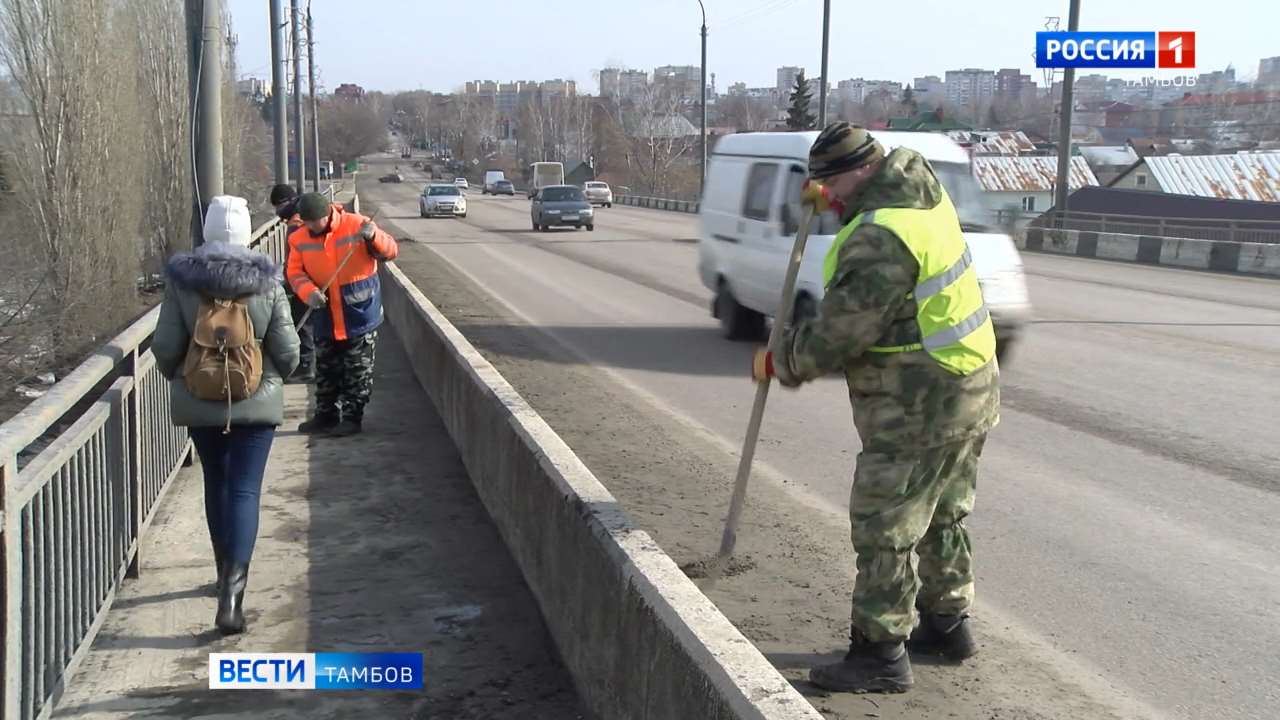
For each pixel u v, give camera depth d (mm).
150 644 4965
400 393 10320
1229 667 4598
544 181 84938
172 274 4957
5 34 20656
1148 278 22031
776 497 7098
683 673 3363
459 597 5500
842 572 5680
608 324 15594
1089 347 12984
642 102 117875
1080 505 6867
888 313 3799
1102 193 49438
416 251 29766
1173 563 5848
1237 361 12031
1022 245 30672
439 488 7277
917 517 3994
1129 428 8906
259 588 5605
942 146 12328
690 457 8133
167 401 6883
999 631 4934
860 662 4164
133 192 22781
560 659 4820
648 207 68625
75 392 4426
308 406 9844
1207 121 139500
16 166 20953
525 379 11383
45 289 21062
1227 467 7719
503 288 20250
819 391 10664
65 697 4461
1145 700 4285
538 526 5316
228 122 47031
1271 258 22625
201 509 6816
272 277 5070
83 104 21219
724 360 12570
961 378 3875
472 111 191000
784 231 12352
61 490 4422
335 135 173750
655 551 4016
